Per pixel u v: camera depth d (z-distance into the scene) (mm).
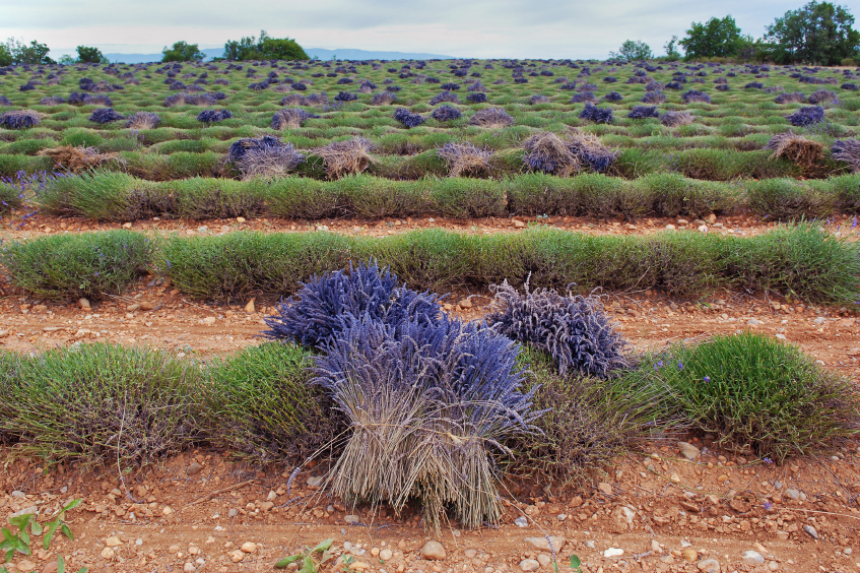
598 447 3195
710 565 2582
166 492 3082
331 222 8953
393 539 2766
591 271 6246
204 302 5965
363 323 3541
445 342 3150
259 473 3227
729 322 5559
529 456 3133
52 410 3225
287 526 2832
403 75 38625
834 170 11062
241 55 76812
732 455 3404
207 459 3314
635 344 4977
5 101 25812
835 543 2725
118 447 3104
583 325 3914
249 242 6117
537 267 6211
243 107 24703
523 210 9273
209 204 8922
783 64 70750
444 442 2902
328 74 40719
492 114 18828
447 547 2709
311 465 3281
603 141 14180
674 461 3342
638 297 6188
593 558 2643
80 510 2902
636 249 6211
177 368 3689
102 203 8602
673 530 2830
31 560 2541
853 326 5332
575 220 9000
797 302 5984
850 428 3396
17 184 10086
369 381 3025
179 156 11398
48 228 8477
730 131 16625
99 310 5742
